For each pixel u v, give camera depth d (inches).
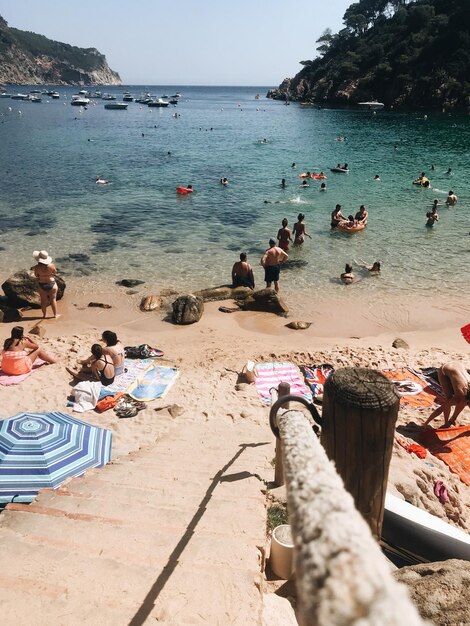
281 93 6668.3
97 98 7091.5
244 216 932.6
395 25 4591.5
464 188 1149.7
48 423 269.0
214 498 171.3
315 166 1466.5
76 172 1344.7
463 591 107.5
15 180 1221.7
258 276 661.9
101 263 698.8
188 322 533.0
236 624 98.7
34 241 779.4
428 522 167.0
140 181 1242.0
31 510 157.9
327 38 5575.8
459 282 635.5
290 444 48.8
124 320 542.6
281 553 142.9
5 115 3503.9
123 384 382.3
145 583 111.9
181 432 293.1
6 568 119.8
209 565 120.5
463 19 3870.6
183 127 2792.8
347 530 28.8
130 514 156.5
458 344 489.1
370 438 84.3
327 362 432.5
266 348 469.4
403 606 21.1
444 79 3791.8
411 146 1904.5
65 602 105.0
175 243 782.5
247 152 1771.7
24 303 569.0
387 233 823.7
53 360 409.4
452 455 299.7
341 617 21.4
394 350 464.4
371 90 4355.3
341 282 639.8
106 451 267.3
